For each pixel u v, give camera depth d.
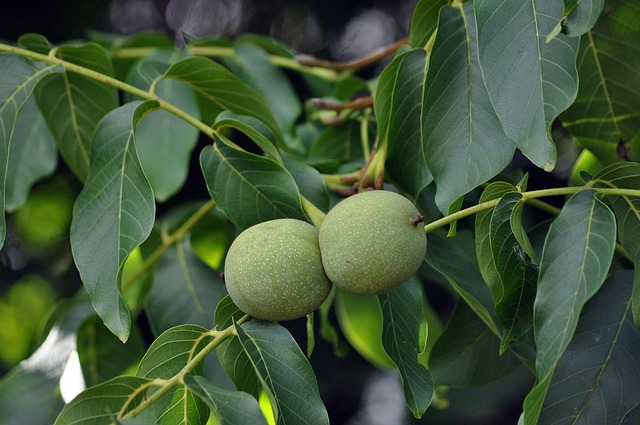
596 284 0.76
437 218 0.93
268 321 0.82
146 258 1.03
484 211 0.81
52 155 1.05
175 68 0.91
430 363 0.91
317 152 1.00
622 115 0.91
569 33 0.79
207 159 0.86
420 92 0.88
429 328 1.05
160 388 0.80
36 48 0.93
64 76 0.95
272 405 0.78
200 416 0.82
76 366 0.97
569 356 0.82
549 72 0.80
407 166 0.88
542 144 0.80
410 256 0.80
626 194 0.79
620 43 0.89
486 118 0.84
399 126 0.88
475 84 0.84
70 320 1.00
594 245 0.77
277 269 0.80
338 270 0.80
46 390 0.97
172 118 1.01
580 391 0.82
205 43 1.06
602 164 0.92
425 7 0.89
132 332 0.99
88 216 0.84
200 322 0.98
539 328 0.77
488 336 0.91
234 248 0.81
